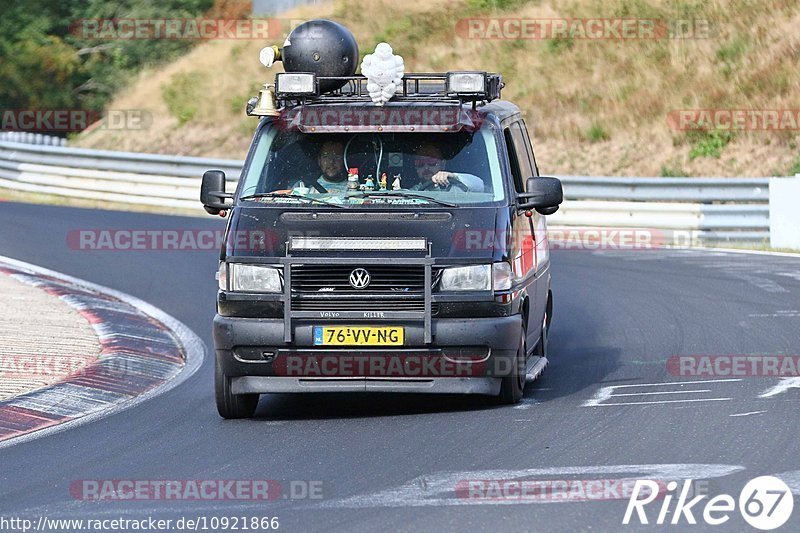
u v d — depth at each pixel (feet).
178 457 92.68
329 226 104.47
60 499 80.74
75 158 337.11
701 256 218.18
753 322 151.43
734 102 328.70
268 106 112.27
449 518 72.33
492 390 104.53
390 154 110.42
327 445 94.73
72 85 500.74
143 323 163.63
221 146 371.56
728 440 91.09
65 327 154.61
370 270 102.17
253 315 103.65
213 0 506.89
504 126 115.96
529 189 112.27
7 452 96.43
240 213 107.45
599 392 114.42
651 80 343.26
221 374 106.01
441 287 102.63
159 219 280.31
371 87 111.24
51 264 217.77
